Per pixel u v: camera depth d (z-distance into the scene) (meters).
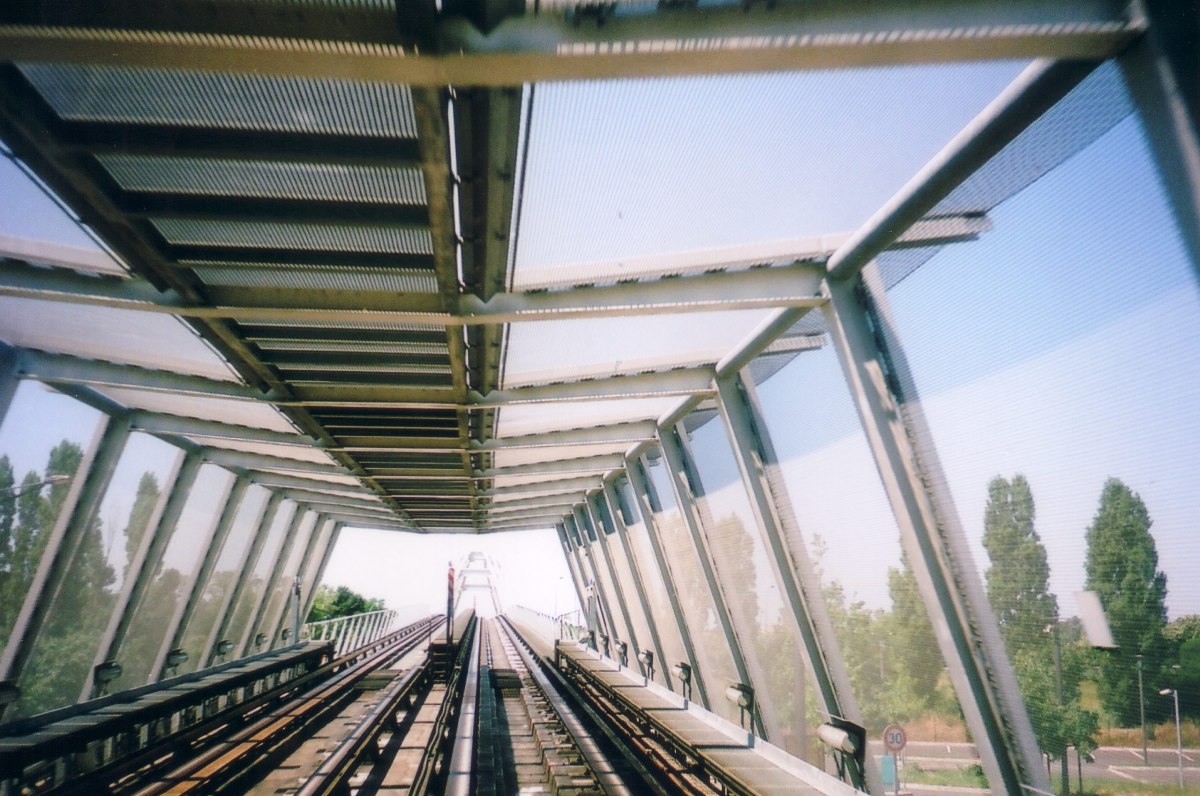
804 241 5.91
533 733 11.12
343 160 4.49
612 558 19.41
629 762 8.80
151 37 3.26
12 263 6.24
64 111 4.16
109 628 12.91
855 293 6.04
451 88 3.80
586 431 12.21
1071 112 3.78
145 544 13.25
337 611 59.12
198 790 7.57
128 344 8.47
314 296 6.56
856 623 7.12
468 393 9.66
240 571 18.45
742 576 10.12
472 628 34.19
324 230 5.51
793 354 7.52
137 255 5.59
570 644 23.92
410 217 5.26
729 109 4.15
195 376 9.48
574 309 6.50
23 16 3.15
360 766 8.93
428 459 14.18
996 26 3.36
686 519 11.42
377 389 9.63
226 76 3.85
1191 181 3.29
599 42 3.39
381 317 6.59
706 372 9.16
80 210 4.95
